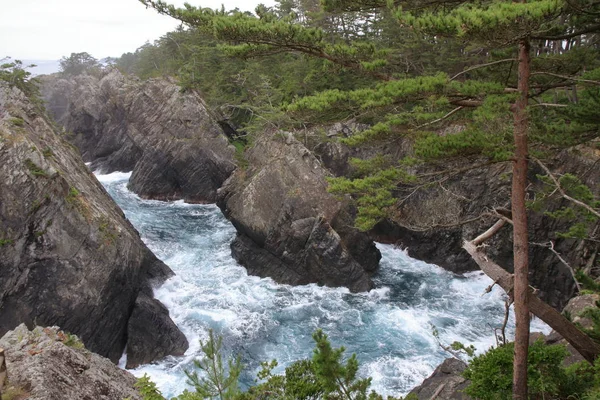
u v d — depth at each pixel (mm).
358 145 11344
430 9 11719
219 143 45562
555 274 27594
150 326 23688
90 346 22156
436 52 31281
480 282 30891
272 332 24969
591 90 10641
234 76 47781
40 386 8492
